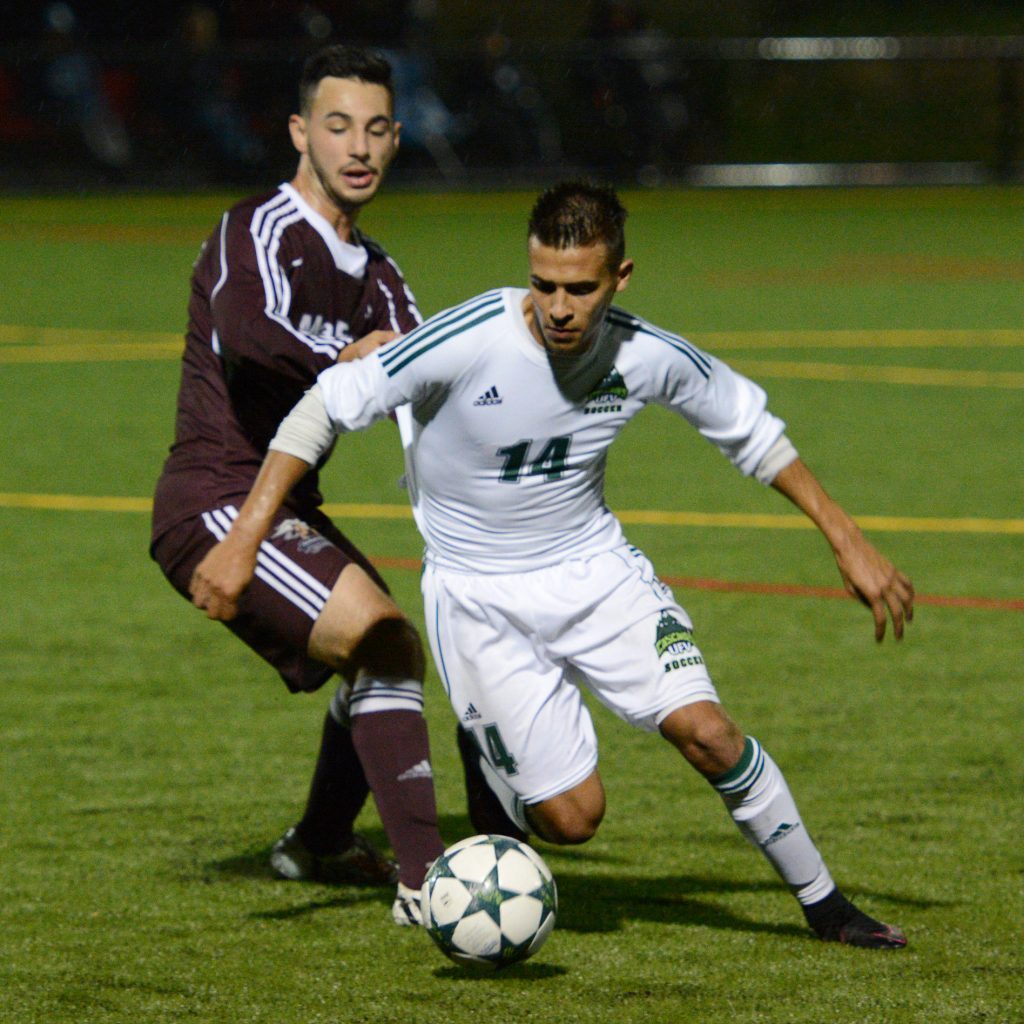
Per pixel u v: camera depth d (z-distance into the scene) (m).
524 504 13.37
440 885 12.77
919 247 78.38
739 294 63.59
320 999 12.76
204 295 14.86
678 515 31.70
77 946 13.88
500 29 116.25
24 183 96.81
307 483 15.19
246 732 20.14
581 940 14.05
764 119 100.75
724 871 15.88
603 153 99.81
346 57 14.84
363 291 15.39
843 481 34.53
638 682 13.52
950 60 100.88
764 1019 12.35
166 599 26.16
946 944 13.91
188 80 95.31
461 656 13.83
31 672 22.44
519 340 12.77
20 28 97.62
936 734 20.00
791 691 21.64
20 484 34.16
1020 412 42.09
